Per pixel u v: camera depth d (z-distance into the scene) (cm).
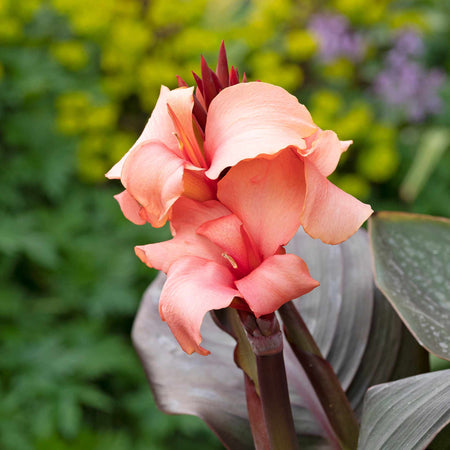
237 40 229
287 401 65
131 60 229
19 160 214
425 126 238
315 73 240
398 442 65
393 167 213
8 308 191
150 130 65
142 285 204
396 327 81
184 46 227
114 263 197
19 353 185
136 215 66
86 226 208
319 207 59
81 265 196
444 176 216
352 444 70
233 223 62
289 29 243
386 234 78
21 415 175
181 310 60
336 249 86
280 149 58
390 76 223
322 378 69
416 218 78
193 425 176
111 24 233
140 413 183
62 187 213
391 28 236
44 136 218
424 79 225
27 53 227
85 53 225
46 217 206
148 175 61
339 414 69
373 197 224
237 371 82
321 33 226
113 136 226
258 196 62
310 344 68
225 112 60
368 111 223
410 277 76
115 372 195
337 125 213
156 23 235
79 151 217
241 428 78
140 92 233
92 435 174
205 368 82
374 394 68
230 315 68
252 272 61
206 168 62
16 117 219
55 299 197
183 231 63
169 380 82
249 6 268
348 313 82
